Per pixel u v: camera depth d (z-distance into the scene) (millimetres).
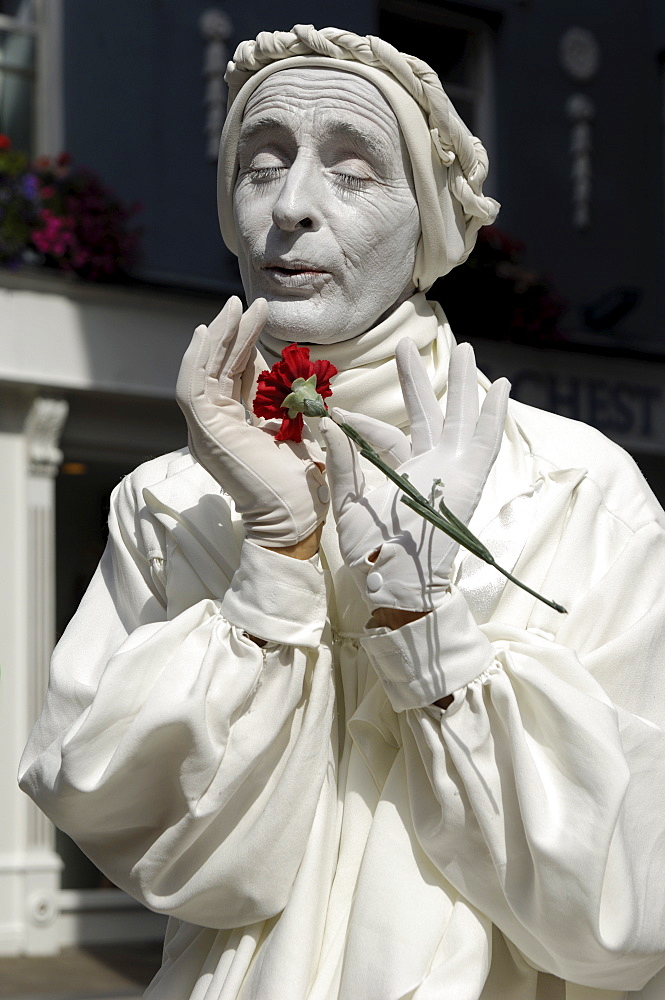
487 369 8969
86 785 1283
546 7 9859
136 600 1519
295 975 1296
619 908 1227
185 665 1311
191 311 8328
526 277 9008
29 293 7898
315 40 1460
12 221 7805
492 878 1279
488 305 8898
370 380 1470
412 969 1267
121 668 1304
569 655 1300
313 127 1443
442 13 9523
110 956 7262
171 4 8984
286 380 1299
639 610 1414
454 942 1291
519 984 1370
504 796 1263
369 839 1343
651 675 1387
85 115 8742
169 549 1482
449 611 1270
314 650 1364
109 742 1299
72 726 1315
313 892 1332
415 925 1292
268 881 1318
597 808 1215
